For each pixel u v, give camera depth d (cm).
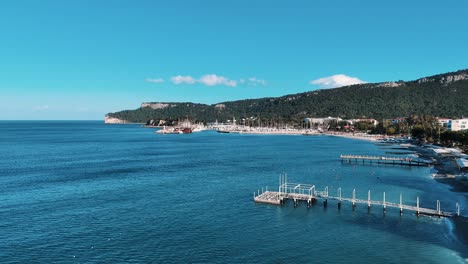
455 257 4978
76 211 7175
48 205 7619
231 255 5128
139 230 6097
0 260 4944
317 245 5481
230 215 6981
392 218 6706
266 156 16625
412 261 4897
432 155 16050
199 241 5634
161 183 10050
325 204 7638
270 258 5038
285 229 6188
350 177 11012
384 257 5038
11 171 12094
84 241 5603
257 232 6047
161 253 5184
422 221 6481
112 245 5453
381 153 17725
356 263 4875
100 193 8775
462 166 11306
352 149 19950
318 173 11794
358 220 6631
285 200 8075
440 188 9169
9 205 7606
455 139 18425
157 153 18000
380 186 9581
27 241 5594
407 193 8662
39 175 11300
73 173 11700
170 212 7150
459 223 6231
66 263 4872
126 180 10488
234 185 9800
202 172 11994
